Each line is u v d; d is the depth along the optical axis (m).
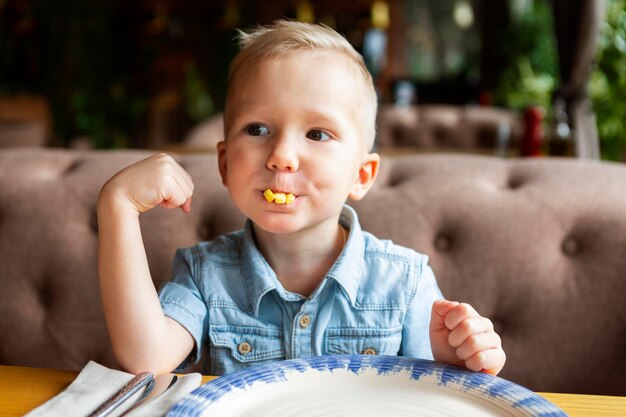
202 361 1.00
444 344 0.76
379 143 4.02
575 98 2.64
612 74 3.46
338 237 0.97
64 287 1.30
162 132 7.00
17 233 1.30
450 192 1.25
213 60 7.66
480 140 3.97
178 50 7.55
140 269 0.79
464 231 1.21
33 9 6.14
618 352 1.16
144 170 0.79
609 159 3.58
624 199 1.20
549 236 1.19
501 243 1.19
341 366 0.69
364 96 0.91
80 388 0.67
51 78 6.23
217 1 7.55
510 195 1.23
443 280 1.20
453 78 7.46
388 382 0.67
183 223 1.28
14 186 1.32
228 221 1.27
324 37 0.90
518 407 0.60
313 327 0.93
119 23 7.11
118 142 6.46
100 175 1.33
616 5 3.41
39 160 1.38
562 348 1.17
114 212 0.78
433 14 7.44
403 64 7.49
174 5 7.50
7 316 1.30
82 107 6.32
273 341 0.93
